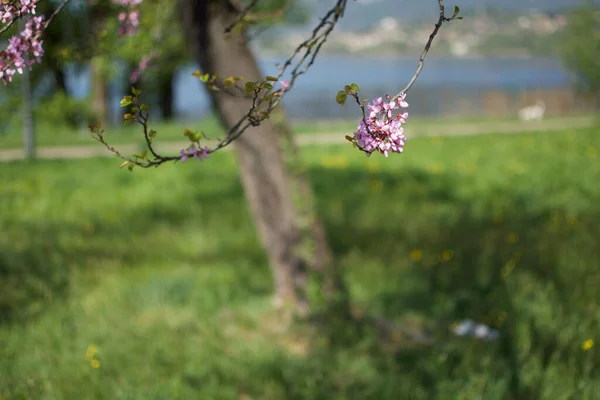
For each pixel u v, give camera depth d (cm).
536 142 1656
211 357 461
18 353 450
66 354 450
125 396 393
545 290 559
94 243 746
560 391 402
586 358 443
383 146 175
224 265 676
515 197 962
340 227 814
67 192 1044
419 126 2289
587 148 1497
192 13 474
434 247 725
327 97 2717
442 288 605
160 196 1025
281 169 526
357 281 621
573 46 2217
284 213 532
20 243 721
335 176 1187
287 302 547
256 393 421
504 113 3047
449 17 183
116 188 1093
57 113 1115
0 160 1369
